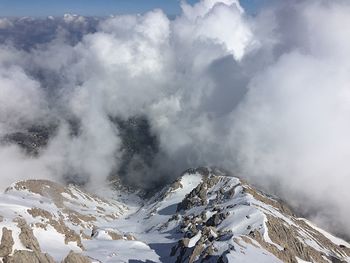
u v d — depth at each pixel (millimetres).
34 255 172750
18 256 168625
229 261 181000
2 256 173000
